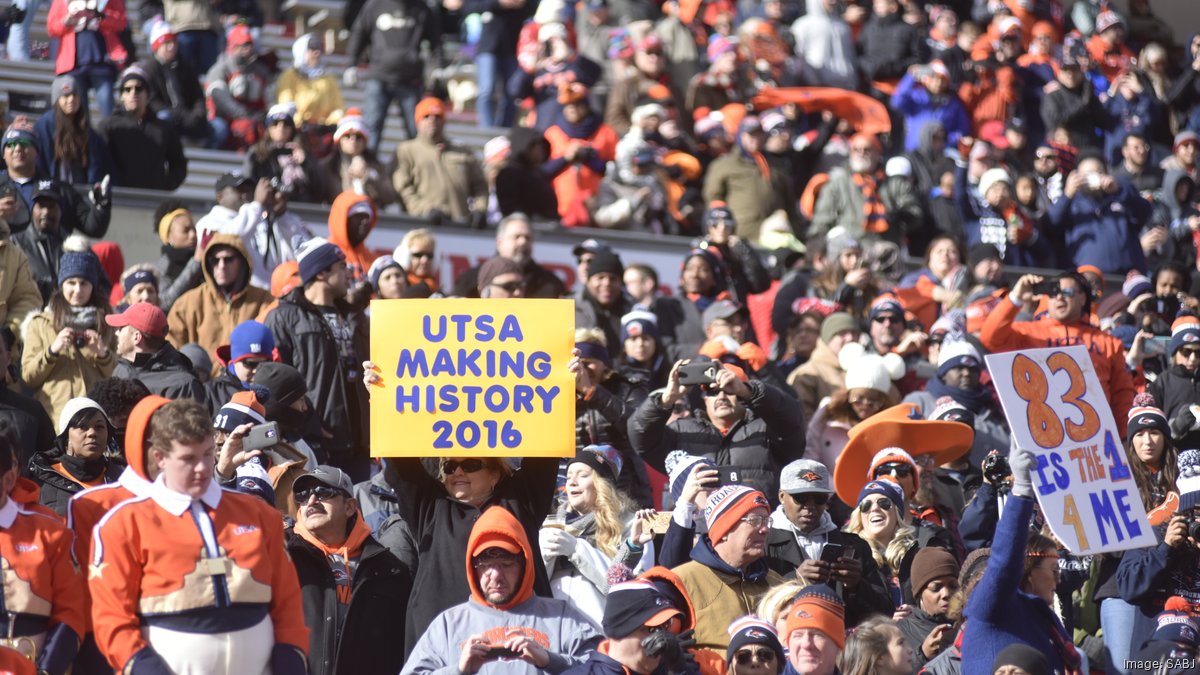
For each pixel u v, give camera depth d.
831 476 26.88
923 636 19.97
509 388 19.39
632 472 23.73
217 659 15.76
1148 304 34.53
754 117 40.47
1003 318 29.78
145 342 24.41
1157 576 21.72
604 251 31.52
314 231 35.44
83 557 16.28
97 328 25.59
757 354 27.78
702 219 39.91
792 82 46.97
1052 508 18.83
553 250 37.50
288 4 55.16
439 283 36.12
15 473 16.09
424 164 37.31
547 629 18.08
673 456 22.00
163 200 34.94
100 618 15.70
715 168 39.81
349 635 19.48
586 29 48.94
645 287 31.66
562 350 19.48
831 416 27.20
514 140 37.75
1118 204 40.81
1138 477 25.34
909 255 40.81
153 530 15.86
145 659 15.56
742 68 44.03
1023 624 17.94
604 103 45.75
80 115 34.16
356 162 36.84
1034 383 19.23
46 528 16.14
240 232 30.91
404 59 42.72
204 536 15.96
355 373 25.92
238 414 20.78
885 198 40.22
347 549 19.91
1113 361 29.91
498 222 37.16
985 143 43.72
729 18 47.69
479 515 19.56
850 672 17.39
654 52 42.91
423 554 19.62
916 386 30.33
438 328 19.45
